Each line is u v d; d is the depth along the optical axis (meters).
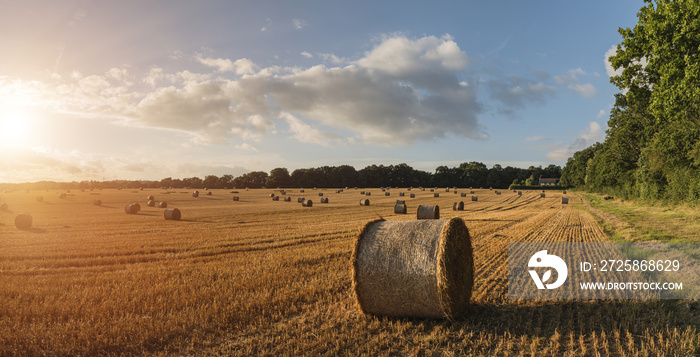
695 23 17.75
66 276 12.40
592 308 8.55
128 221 32.09
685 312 7.94
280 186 157.12
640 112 51.41
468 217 34.81
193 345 7.00
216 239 20.47
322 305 9.12
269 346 6.96
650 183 46.28
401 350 6.77
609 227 23.69
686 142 34.94
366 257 8.38
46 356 6.62
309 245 18.02
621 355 6.24
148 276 11.99
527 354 6.48
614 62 22.88
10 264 14.54
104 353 6.76
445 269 7.70
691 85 18.12
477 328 7.72
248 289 10.37
